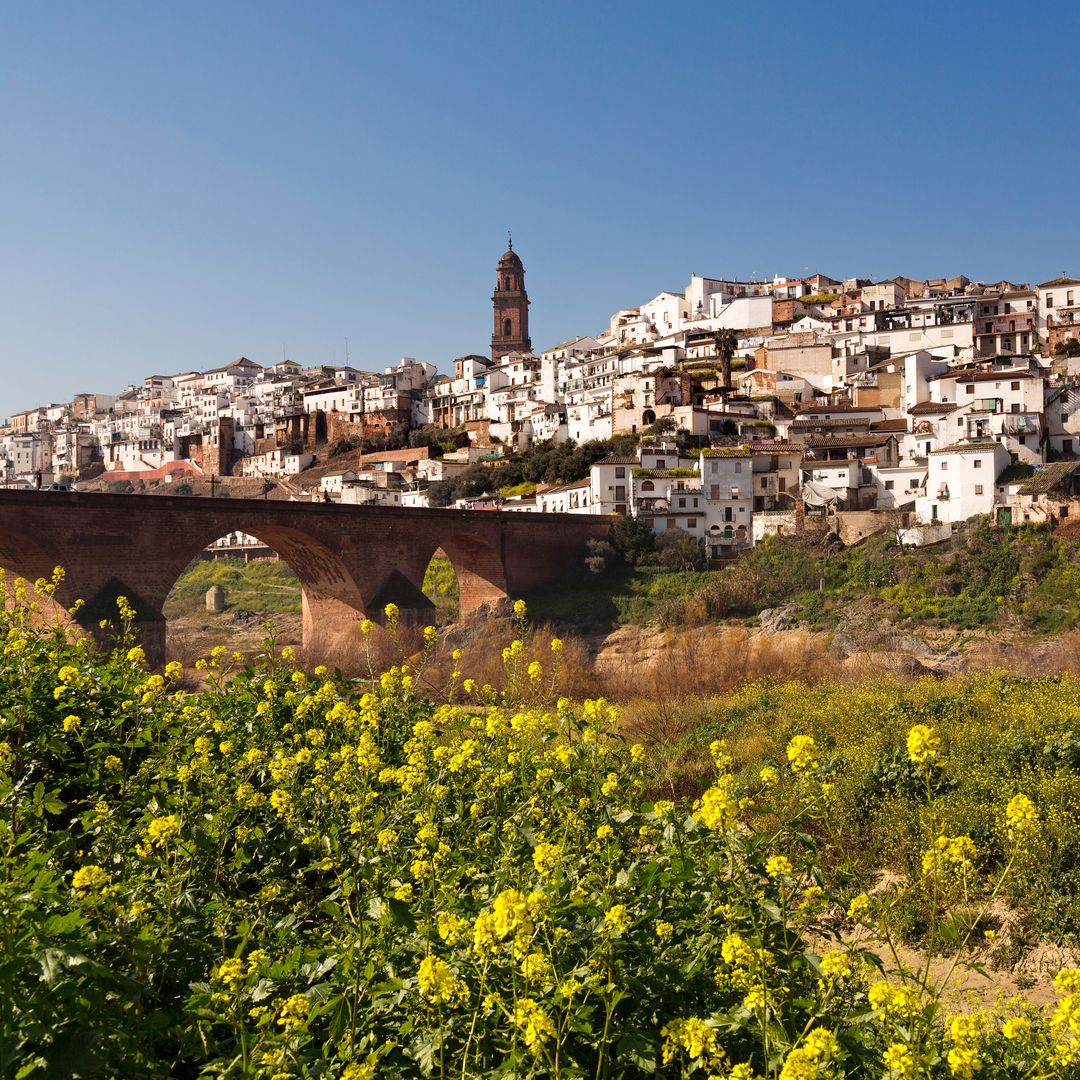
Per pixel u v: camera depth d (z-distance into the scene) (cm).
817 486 8712
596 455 10800
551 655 4759
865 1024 706
